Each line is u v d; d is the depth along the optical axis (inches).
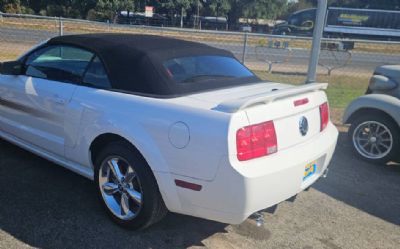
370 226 150.3
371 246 137.3
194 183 115.2
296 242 136.1
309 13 1610.5
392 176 199.5
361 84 484.4
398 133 206.7
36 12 1851.6
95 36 160.9
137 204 131.2
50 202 149.9
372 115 213.8
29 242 125.1
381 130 213.2
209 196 114.0
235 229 140.6
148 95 129.6
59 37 166.9
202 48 161.8
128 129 125.6
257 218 119.6
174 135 116.7
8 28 751.7
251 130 112.0
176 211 124.3
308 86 136.2
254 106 115.6
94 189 162.1
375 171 204.8
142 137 122.9
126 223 133.6
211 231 138.3
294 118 126.7
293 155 122.3
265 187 112.8
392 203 169.9
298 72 555.5
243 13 2372.0
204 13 2407.7
